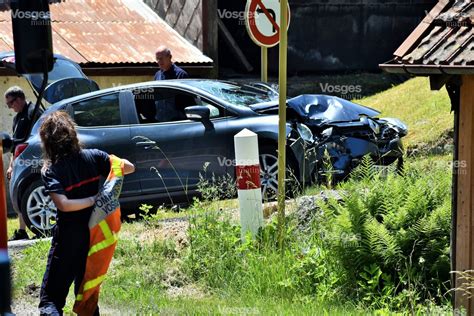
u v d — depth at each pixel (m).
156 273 13.80
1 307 6.87
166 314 11.49
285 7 13.64
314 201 14.57
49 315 10.16
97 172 10.47
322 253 13.08
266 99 18.64
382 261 12.59
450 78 10.59
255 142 14.12
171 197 17.88
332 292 12.62
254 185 14.08
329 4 33.38
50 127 10.32
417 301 12.22
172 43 29.88
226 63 34.06
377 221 12.87
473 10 10.45
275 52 33.66
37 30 8.15
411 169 14.14
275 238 13.88
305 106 18.31
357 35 33.66
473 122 10.57
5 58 23.48
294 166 17.50
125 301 12.35
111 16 31.00
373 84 31.73
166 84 18.27
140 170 17.81
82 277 10.38
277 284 13.12
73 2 31.41
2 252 7.21
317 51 33.47
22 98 18.27
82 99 18.22
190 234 14.17
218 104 18.02
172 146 17.81
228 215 14.84
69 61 22.03
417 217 12.70
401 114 25.73
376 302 12.17
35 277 13.68
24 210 17.95
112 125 18.02
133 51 28.53
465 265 10.82
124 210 18.23
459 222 10.84
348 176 17.48
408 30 33.94
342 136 17.78
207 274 13.71
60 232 10.28
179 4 30.67
